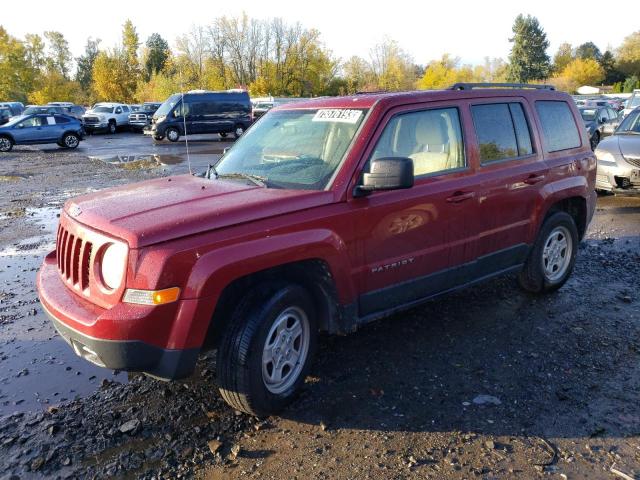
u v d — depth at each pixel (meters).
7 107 39.72
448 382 3.84
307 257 3.38
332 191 3.57
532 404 3.56
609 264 6.42
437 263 4.20
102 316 2.89
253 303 3.27
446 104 4.28
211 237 3.05
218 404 3.62
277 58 64.31
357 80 66.38
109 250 3.05
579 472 2.92
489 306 5.19
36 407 3.62
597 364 4.06
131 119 36.09
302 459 3.06
